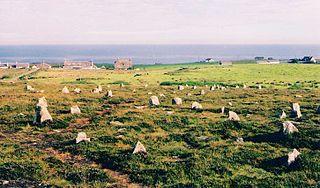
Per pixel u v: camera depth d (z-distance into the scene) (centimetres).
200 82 13738
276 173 2934
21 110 5806
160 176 2867
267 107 6025
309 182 2702
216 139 3934
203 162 3130
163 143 3838
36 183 2775
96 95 7912
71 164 3241
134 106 6184
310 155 3209
